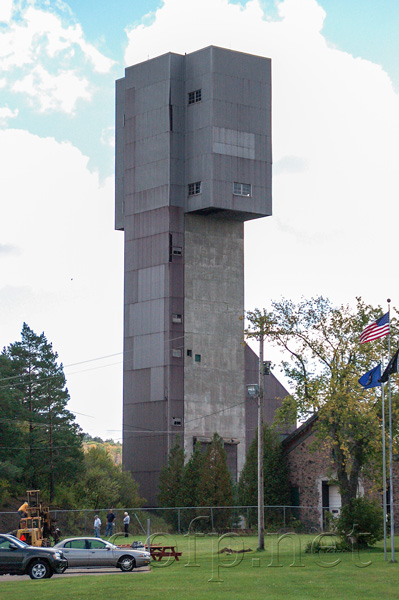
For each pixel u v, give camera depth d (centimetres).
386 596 3425
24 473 8956
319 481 8012
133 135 11156
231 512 8500
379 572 4241
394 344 5856
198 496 8612
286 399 5950
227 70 10838
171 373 10569
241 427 11044
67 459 9225
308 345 5944
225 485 8644
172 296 10712
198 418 10706
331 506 8000
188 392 10669
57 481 9194
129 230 11106
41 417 9181
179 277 10781
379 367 5066
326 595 3444
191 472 8881
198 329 10850
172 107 10844
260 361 6031
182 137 10906
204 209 10694
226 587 3688
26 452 9050
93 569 4709
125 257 11112
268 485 8181
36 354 9462
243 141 10850
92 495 9206
